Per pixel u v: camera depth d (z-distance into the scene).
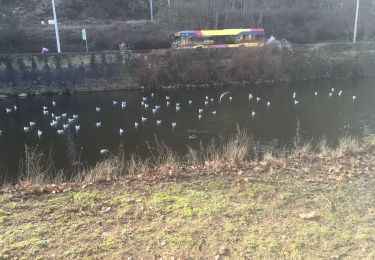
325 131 29.64
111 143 28.30
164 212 9.35
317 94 43.75
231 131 30.42
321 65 54.06
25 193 10.49
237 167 12.30
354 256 7.63
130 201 9.94
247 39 56.81
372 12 70.12
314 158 13.30
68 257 7.66
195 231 8.52
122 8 68.62
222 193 10.34
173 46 53.19
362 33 66.50
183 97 43.75
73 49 52.31
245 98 42.59
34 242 8.12
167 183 11.09
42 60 47.16
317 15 67.25
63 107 40.66
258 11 65.19
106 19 65.62
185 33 54.66
